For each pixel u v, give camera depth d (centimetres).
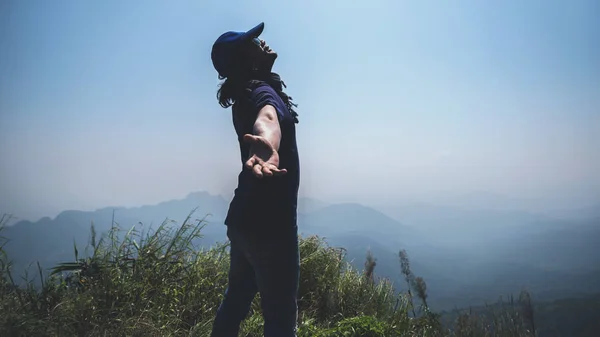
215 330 220
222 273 372
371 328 327
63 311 280
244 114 190
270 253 186
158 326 301
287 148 189
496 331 276
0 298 282
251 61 203
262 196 184
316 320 391
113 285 309
